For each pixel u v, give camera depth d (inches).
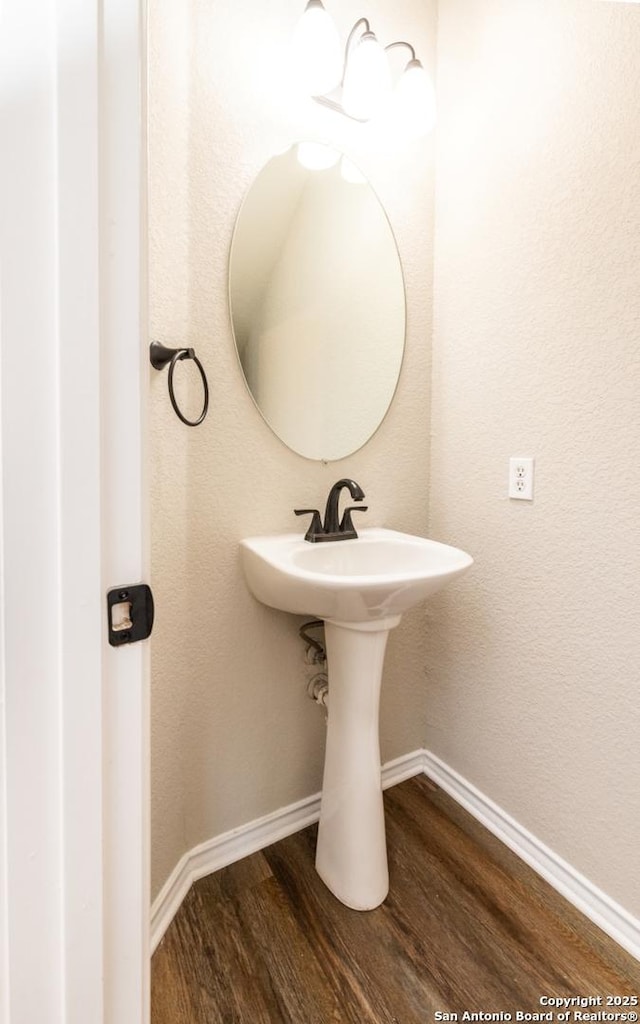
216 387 44.1
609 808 41.6
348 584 35.4
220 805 47.8
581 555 42.9
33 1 15.1
